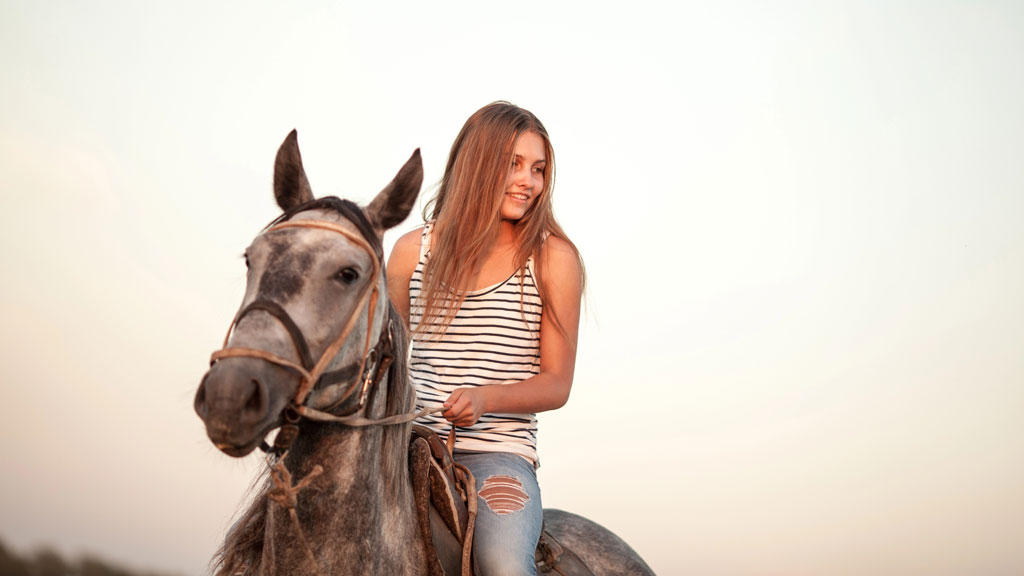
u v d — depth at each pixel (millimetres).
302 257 2375
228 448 2145
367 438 2660
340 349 2443
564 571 3441
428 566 2824
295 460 2596
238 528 2797
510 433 3365
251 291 2354
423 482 2926
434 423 3348
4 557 13906
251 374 2168
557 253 3473
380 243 2686
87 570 14344
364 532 2617
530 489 3172
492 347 3377
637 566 3748
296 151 2742
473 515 2967
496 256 3520
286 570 2541
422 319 3371
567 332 3430
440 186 3713
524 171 3473
